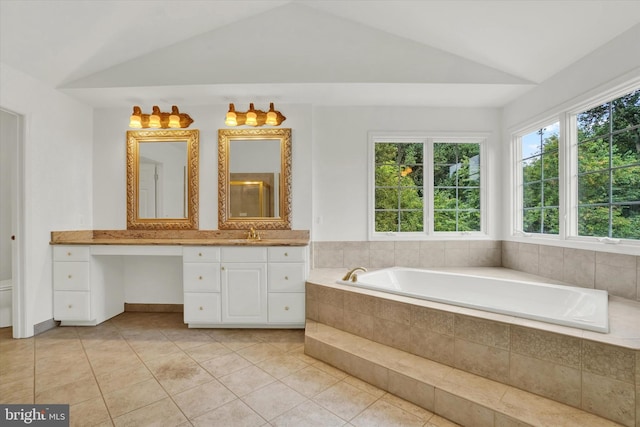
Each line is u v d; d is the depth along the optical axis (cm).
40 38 228
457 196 351
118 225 331
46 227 277
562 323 161
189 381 196
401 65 279
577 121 256
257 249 276
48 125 277
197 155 328
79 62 262
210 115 329
